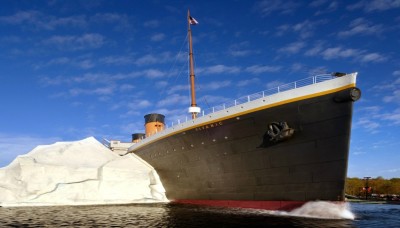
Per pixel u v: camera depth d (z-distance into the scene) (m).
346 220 20.95
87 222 21.11
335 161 22.02
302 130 23.38
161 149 37.88
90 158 44.38
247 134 26.42
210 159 30.42
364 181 91.81
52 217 24.22
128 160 43.59
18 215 25.75
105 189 38.06
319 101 22.38
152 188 40.94
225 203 29.88
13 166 40.78
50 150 44.44
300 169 23.70
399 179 89.19
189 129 31.92
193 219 21.52
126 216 24.36
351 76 20.95
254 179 26.70
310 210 23.12
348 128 21.36
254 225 18.47
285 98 23.98
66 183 37.56
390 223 19.91
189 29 39.69
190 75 38.97
